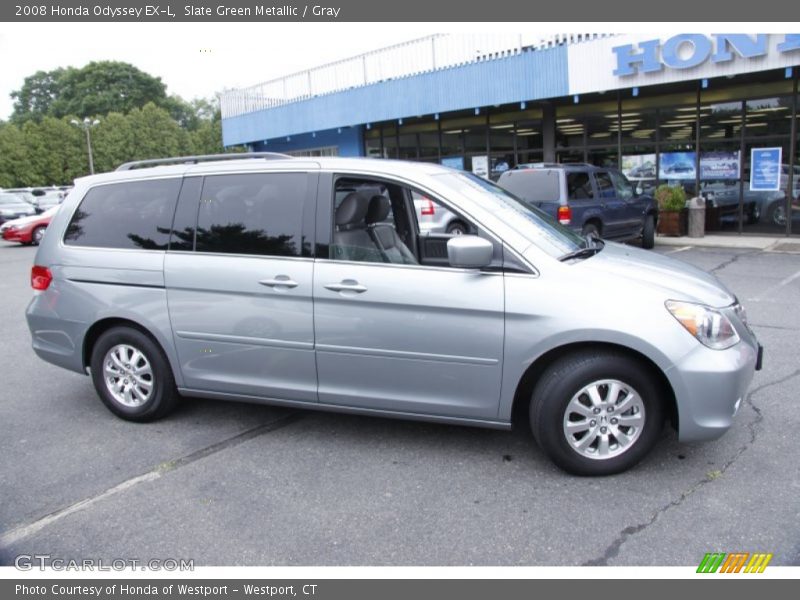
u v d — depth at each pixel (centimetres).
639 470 357
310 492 348
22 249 1809
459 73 1606
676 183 1463
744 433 397
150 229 428
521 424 429
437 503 332
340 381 386
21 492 358
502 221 363
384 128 2012
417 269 362
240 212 405
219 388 420
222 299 403
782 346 569
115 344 445
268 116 2209
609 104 1524
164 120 6712
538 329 338
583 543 294
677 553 284
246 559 292
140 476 373
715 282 381
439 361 359
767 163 1334
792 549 283
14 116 9362
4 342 704
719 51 1203
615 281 339
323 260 380
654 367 340
